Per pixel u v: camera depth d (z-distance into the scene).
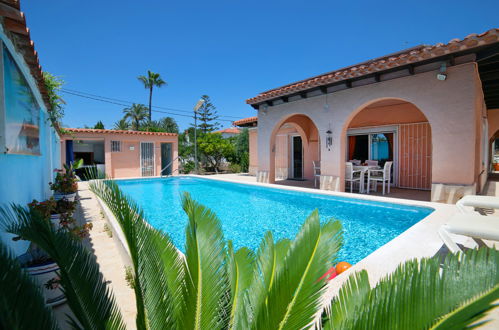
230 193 12.52
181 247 5.85
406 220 7.23
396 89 8.32
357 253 5.15
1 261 1.21
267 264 1.75
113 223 5.31
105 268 3.83
